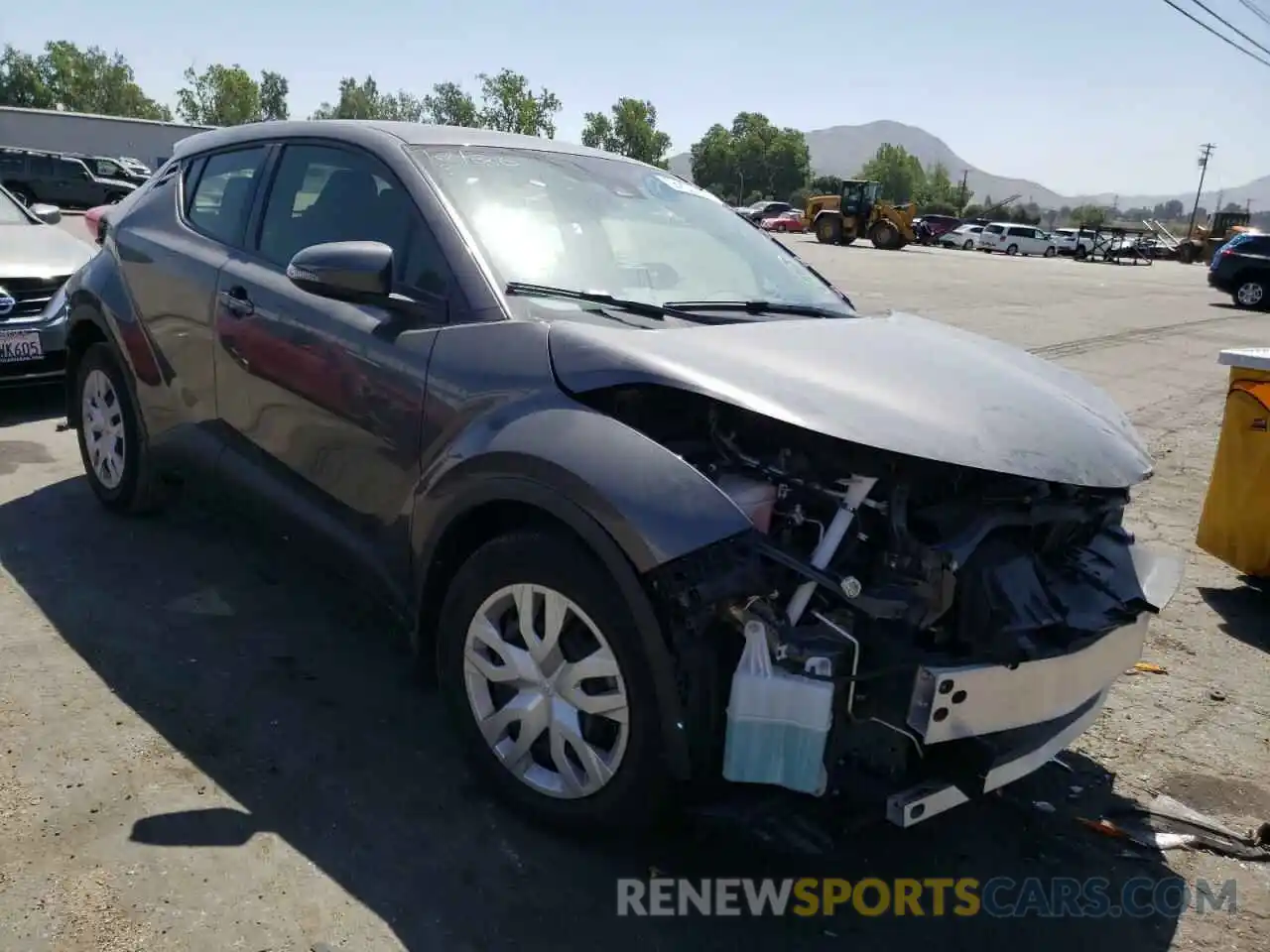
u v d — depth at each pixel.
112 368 4.52
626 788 2.50
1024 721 2.50
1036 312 16.86
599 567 2.47
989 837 2.96
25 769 2.85
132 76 102.44
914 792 2.44
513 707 2.71
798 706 2.29
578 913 2.48
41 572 4.14
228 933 2.31
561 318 2.89
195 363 3.90
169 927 2.31
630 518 2.34
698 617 2.30
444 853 2.64
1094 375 11.03
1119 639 2.76
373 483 3.11
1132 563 2.96
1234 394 4.80
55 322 6.30
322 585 4.18
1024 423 2.67
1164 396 10.08
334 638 3.77
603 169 3.86
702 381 2.50
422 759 3.05
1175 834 3.03
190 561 4.36
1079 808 3.13
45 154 32.16
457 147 3.48
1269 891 2.80
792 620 2.37
